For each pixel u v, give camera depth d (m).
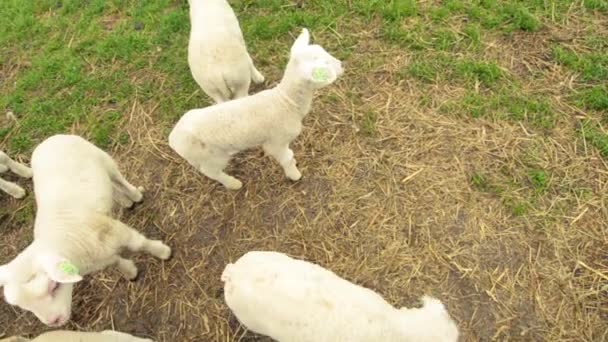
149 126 1.62
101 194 1.19
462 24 1.66
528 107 1.45
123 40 1.84
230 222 1.40
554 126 1.41
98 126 1.65
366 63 1.62
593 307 1.15
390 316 0.95
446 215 1.31
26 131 1.68
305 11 1.79
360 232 1.32
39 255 0.99
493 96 1.49
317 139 1.49
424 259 1.26
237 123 1.19
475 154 1.39
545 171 1.34
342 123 1.51
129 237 1.22
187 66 1.73
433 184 1.36
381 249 1.29
